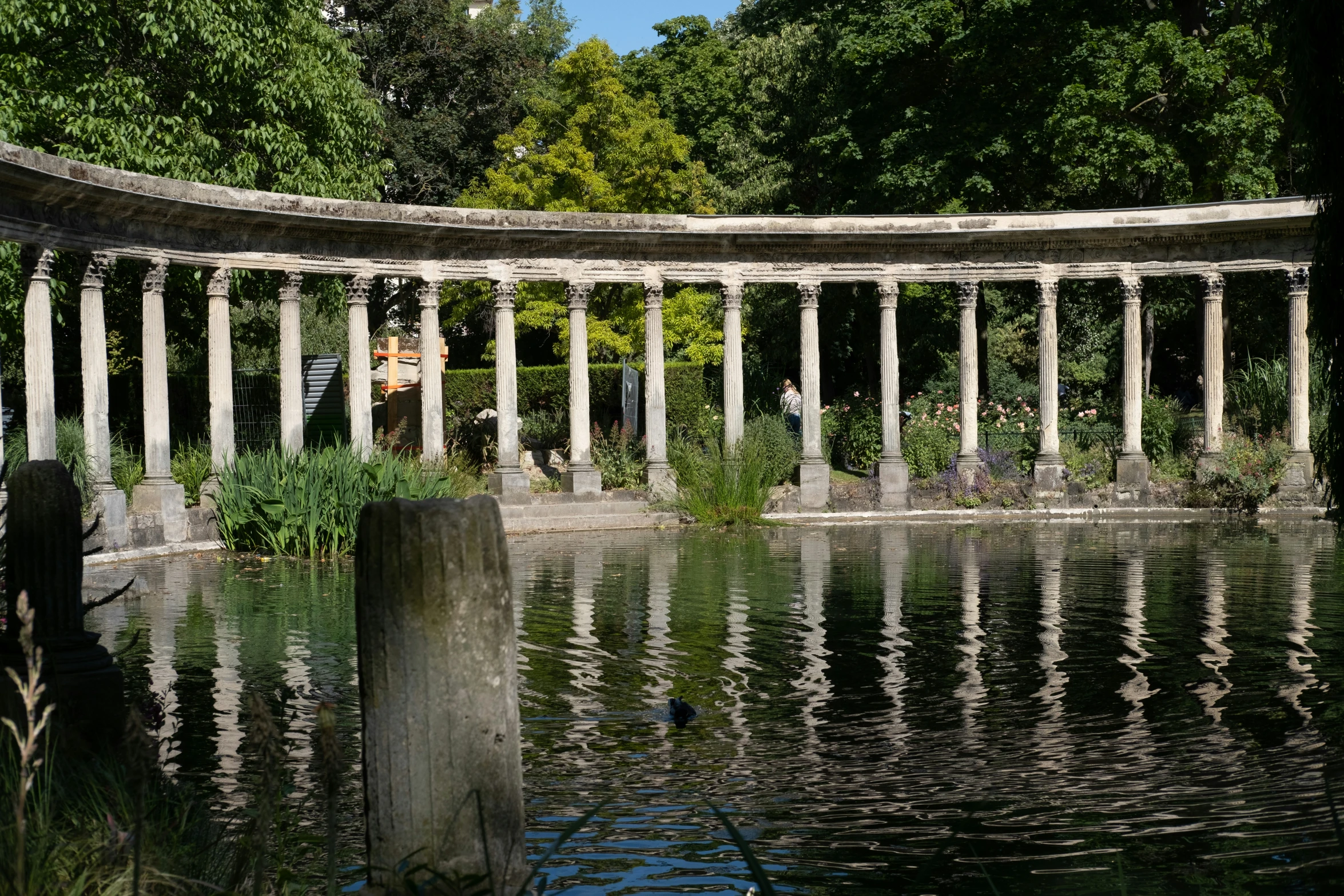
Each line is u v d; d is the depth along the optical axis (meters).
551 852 4.60
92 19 26.11
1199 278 36.03
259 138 28.86
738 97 47.31
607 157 39.91
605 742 10.01
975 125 35.66
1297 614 15.23
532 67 50.88
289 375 27.56
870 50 35.97
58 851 5.30
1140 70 32.69
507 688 4.57
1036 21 34.34
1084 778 8.83
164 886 5.33
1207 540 23.94
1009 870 7.04
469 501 4.56
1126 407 32.19
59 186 21.86
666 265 31.64
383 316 51.12
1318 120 9.79
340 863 7.09
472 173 48.72
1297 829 7.61
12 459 21.80
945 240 32.19
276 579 19.55
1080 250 32.59
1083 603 16.36
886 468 31.66
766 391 42.12
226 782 8.72
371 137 34.19
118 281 30.83
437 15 47.53
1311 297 10.05
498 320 30.16
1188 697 11.16
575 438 30.38
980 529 27.52
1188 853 7.23
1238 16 34.19
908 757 9.46
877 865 7.19
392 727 4.45
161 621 15.45
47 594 8.15
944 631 14.52
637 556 22.86
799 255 32.31
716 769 9.22
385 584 4.45
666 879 7.04
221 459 25.86
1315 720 10.26
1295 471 30.45
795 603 16.84
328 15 47.44
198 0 26.44
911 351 42.16
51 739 7.25
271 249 27.17
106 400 23.42
